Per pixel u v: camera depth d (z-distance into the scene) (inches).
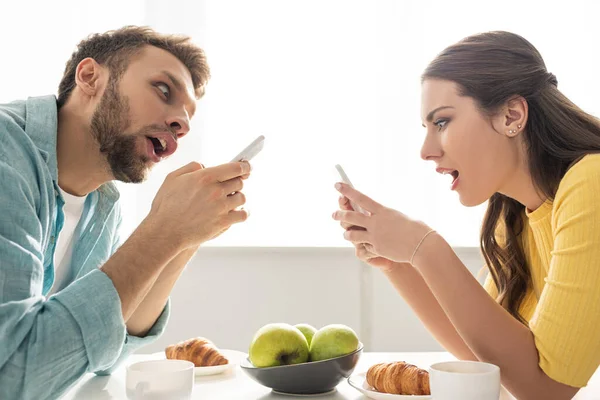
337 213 39.9
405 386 34.0
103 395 37.6
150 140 43.4
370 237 38.8
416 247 37.3
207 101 91.4
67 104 43.7
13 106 41.4
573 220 35.4
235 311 88.3
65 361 31.7
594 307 33.7
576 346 33.7
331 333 36.7
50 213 38.9
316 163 93.3
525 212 45.6
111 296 32.9
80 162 43.8
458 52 41.4
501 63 40.6
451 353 45.0
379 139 93.7
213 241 90.9
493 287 49.6
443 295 36.4
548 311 34.7
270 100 93.0
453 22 94.8
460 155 41.0
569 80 96.1
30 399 31.3
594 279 33.9
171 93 43.6
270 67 93.3
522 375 34.7
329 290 89.2
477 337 35.3
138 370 33.4
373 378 35.6
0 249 31.6
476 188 41.7
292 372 34.9
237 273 88.6
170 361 34.3
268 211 92.4
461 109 40.7
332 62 94.0
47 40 88.4
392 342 89.7
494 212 48.1
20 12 88.3
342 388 38.0
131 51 43.2
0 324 30.3
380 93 94.0
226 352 48.9
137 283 34.2
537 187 41.6
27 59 88.1
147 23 90.0
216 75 92.2
